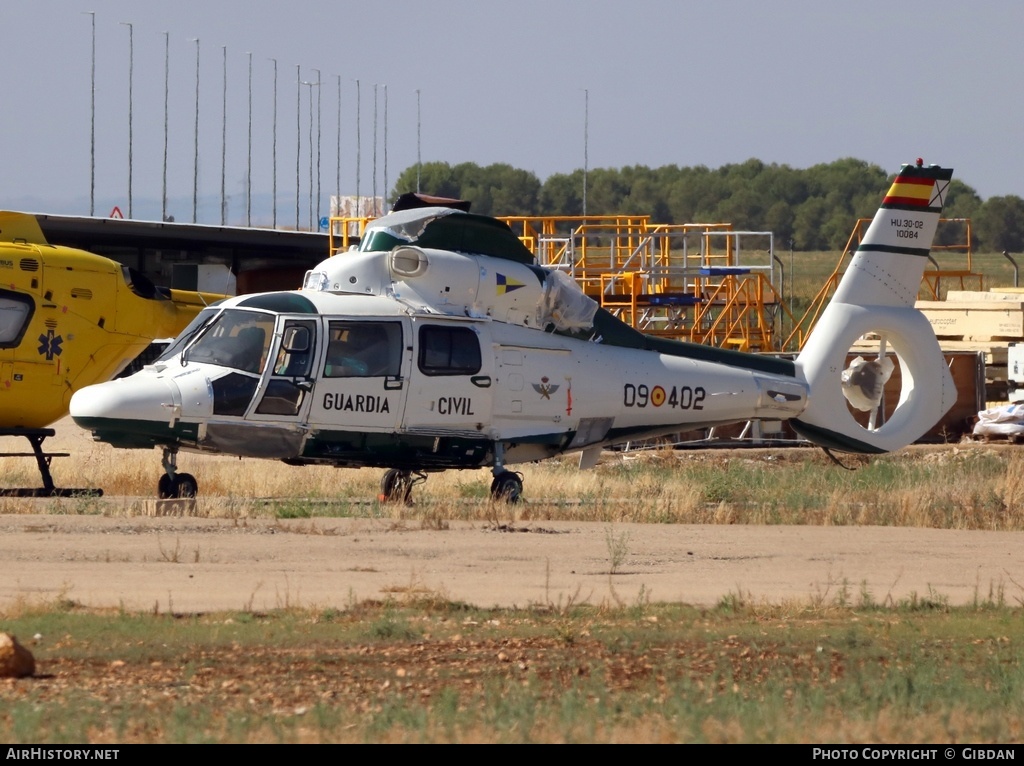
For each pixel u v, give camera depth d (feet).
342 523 195.83
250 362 216.13
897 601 146.51
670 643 122.31
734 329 447.01
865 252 265.34
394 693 102.78
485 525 198.70
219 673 108.99
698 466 319.06
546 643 121.60
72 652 114.01
